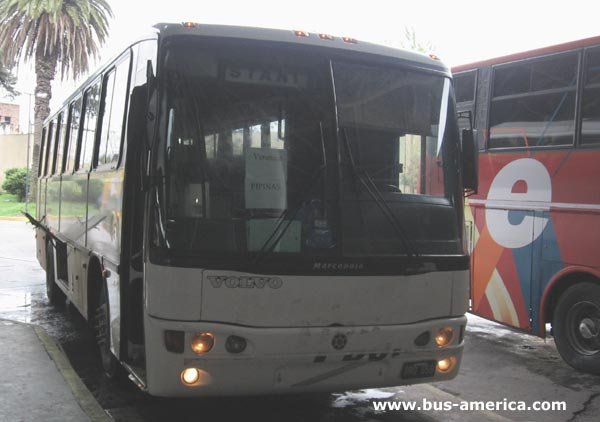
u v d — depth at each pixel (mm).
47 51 30672
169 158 3963
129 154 4504
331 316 4117
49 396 4953
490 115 7391
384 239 4328
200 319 3859
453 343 4520
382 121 4508
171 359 3842
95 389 5488
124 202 4535
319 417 4957
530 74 6973
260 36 4301
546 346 7562
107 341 5391
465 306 4625
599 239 6180
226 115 4121
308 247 4105
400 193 4480
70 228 7320
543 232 6738
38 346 6363
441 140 4766
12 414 4559
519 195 7016
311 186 4180
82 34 29953
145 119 4188
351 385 4242
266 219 4047
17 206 36031
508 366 6699
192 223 3922
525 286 6926
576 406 5441
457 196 4746
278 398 5367
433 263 4445
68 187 7594
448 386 5973
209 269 3875
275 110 4234
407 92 4668
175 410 5020
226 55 4203
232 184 4043
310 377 4113
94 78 6508
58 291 9109
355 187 4293
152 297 3912
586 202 6309
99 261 5656
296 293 4031
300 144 4242
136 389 5500
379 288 4246
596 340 6340
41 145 11312
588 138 6344
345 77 4453
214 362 3867
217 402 5238
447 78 4898
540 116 6832
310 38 4438
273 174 4137
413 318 4363
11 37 29672
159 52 4121
